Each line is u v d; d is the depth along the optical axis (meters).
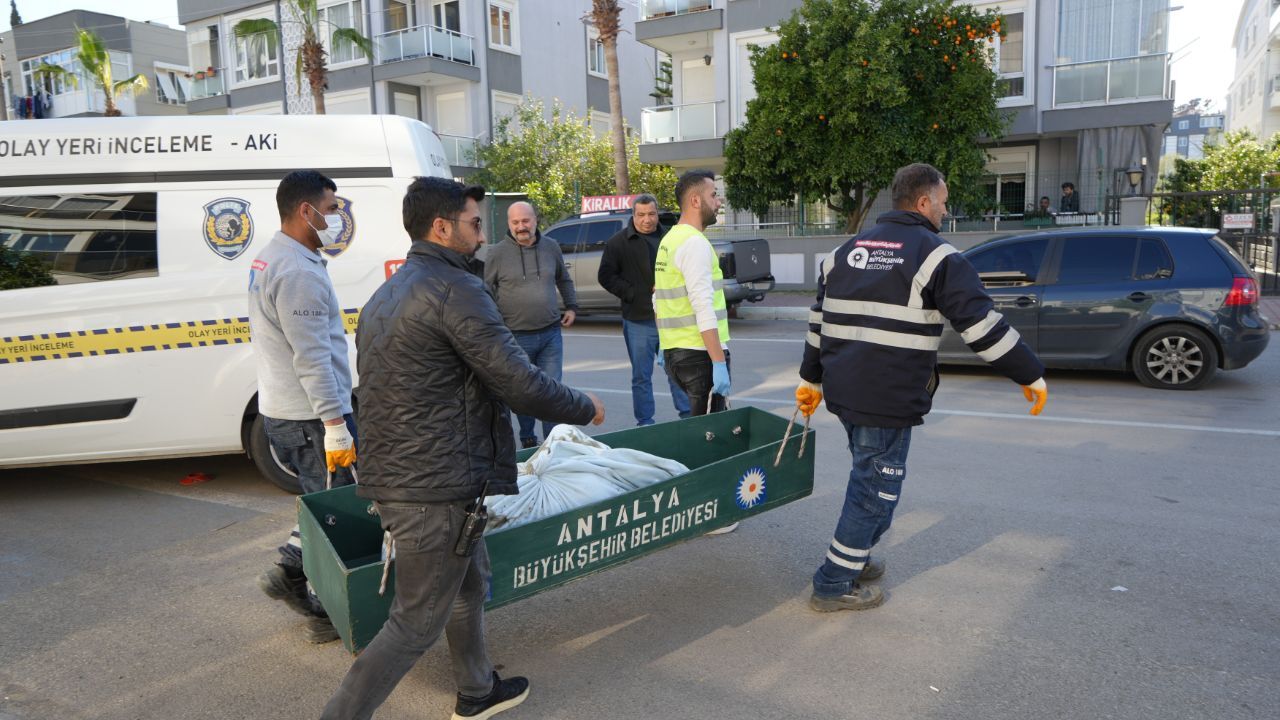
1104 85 18.31
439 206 2.54
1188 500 5.04
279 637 3.65
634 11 33.84
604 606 3.86
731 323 14.61
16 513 5.26
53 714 3.08
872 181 16.98
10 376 5.04
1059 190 19.88
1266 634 3.44
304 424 3.51
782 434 4.52
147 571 4.36
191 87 31.31
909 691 3.10
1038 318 8.62
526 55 29.11
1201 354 8.03
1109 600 3.78
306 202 3.35
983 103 16.12
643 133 22.38
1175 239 8.28
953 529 4.68
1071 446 6.27
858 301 3.47
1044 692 3.06
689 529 3.58
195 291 5.23
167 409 5.26
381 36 26.78
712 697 3.10
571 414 2.62
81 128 5.16
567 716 2.99
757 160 17.22
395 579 2.61
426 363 2.47
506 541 2.97
